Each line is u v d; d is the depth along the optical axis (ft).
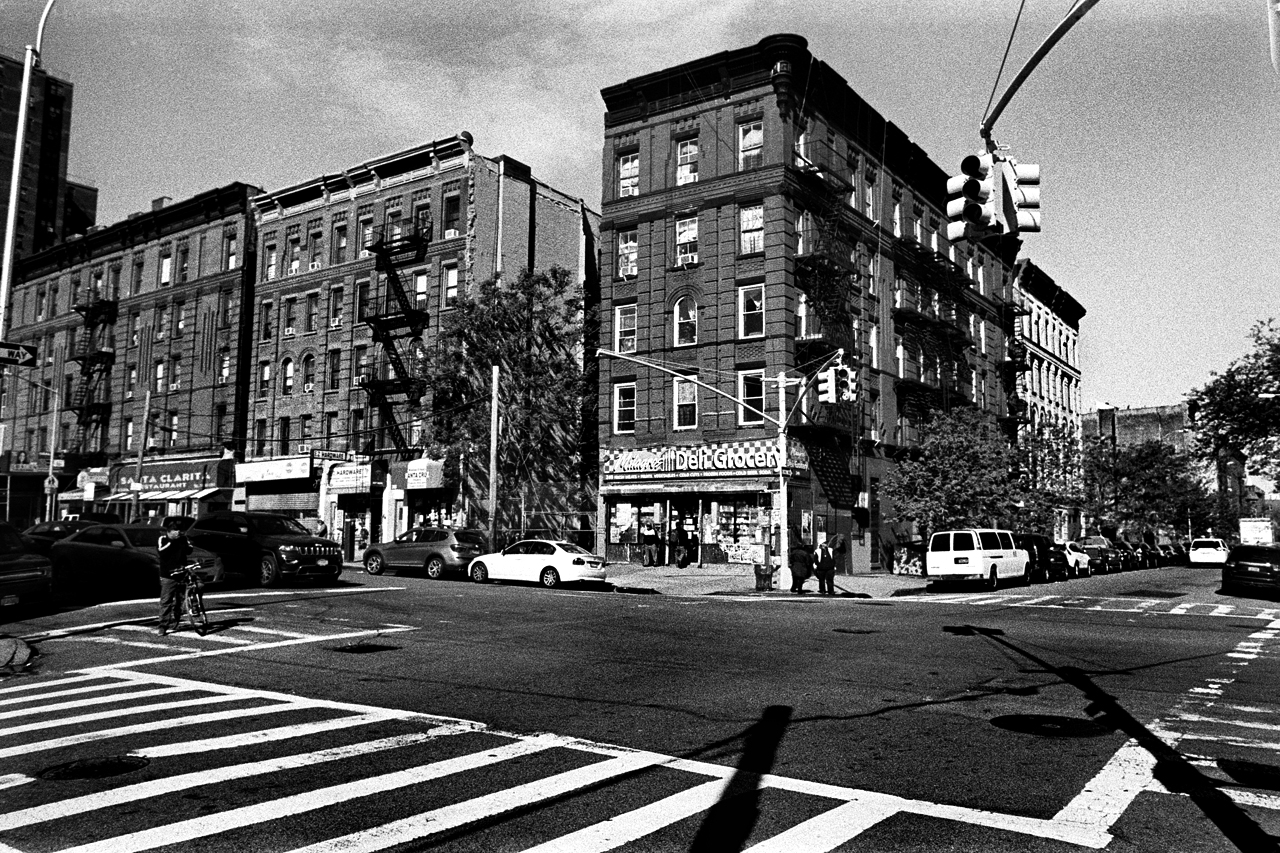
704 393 120.37
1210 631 54.54
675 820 18.48
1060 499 140.36
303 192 160.45
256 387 162.20
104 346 187.73
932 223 156.76
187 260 175.83
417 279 144.66
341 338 152.25
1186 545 255.09
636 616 60.34
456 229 141.69
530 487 133.80
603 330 130.21
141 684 34.76
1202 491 239.71
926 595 89.35
